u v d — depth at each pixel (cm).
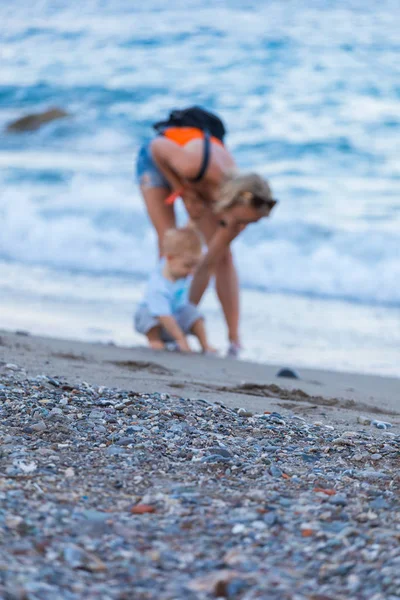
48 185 5262
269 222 4106
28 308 2794
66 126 7556
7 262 3881
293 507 848
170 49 9112
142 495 872
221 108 7256
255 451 1076
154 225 2530
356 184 5200
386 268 3669
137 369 1744
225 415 1255
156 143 2367
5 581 624
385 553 725
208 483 926
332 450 1103
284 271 3728
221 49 8881
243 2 10538
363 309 3177
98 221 4294
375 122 6731
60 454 995
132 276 3653
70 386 1329
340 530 784
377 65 8138
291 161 5828
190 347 2372
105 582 664
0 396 1227
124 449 1036
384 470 1019
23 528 741
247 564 706
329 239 3938
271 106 7231
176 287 2294
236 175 2211
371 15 9850
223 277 2430
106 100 8038
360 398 1620
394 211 4459
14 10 10925
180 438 1103
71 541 730
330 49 8606
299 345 2461
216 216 2416
